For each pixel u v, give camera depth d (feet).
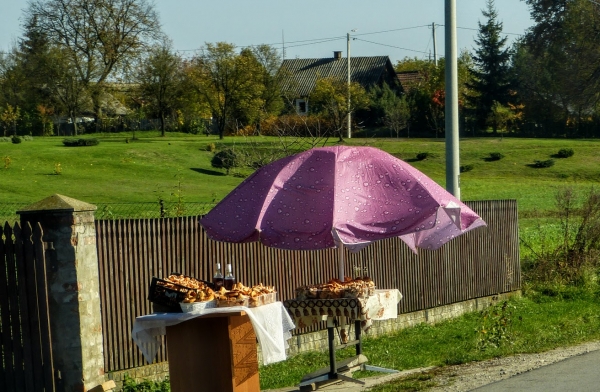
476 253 53.57
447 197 29.68
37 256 27.04
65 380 27.14
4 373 27.48
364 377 34.14
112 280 33.68
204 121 255.09
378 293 32.48
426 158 189.26
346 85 214.69
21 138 204.03
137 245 34.76
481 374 31.19
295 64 304.50
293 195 29.32
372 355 39.99
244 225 29.14
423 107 238.27
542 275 60.23
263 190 29.91
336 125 85.87
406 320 47.80
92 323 27.73
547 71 241.76
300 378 35.45
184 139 218.18
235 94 219.20
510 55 250.37
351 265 44.60
